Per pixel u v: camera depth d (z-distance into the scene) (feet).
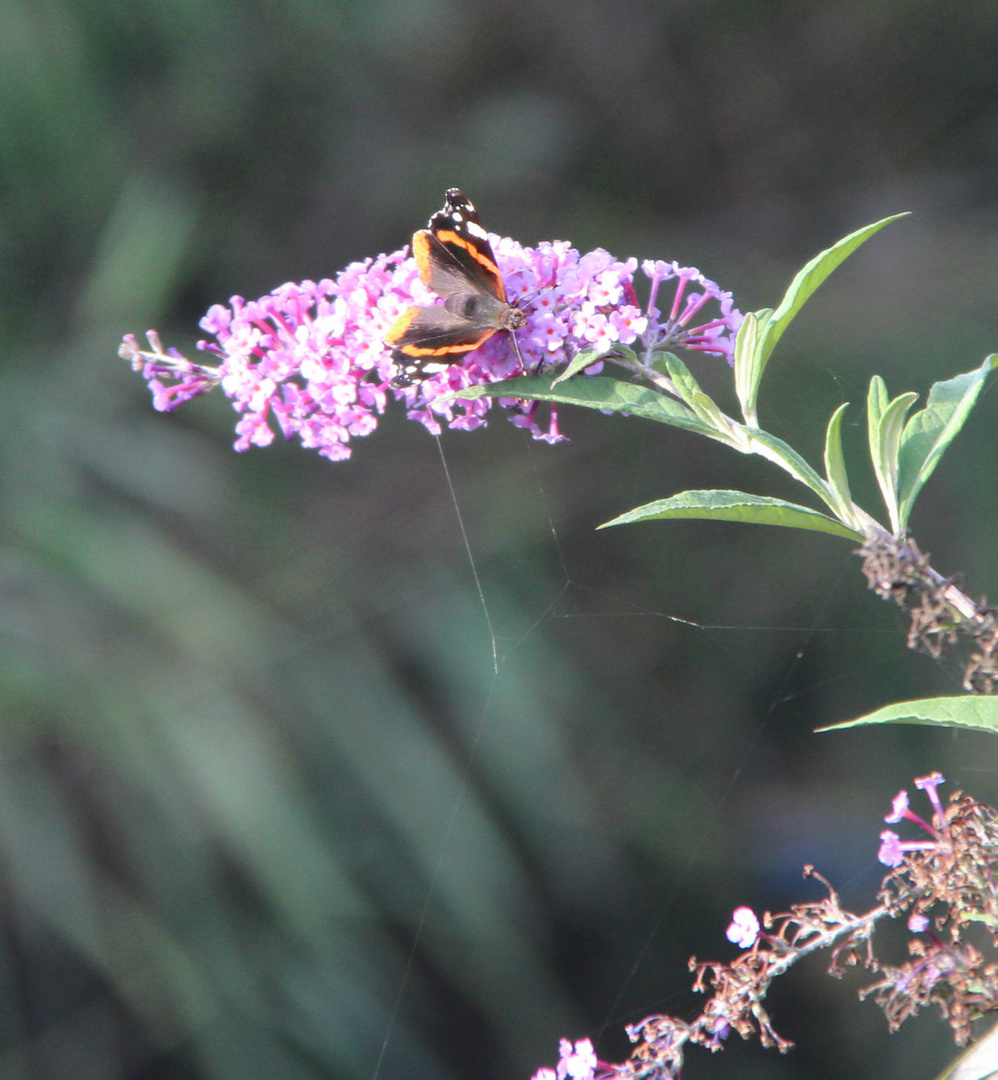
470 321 3.74
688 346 3.77
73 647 5.26
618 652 6.58
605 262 3.76
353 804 5.64
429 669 6.06
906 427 3.65
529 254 3.79
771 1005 5.74
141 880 5.08
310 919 5.01
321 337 3.78
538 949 5.73
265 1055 4.94
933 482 6.59
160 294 6.44
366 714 5.66
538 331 3.73
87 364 6.15
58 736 5.23
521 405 3.81
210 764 5.07
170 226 6.66
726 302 3.77
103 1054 5.19
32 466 5.74
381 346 3.78
